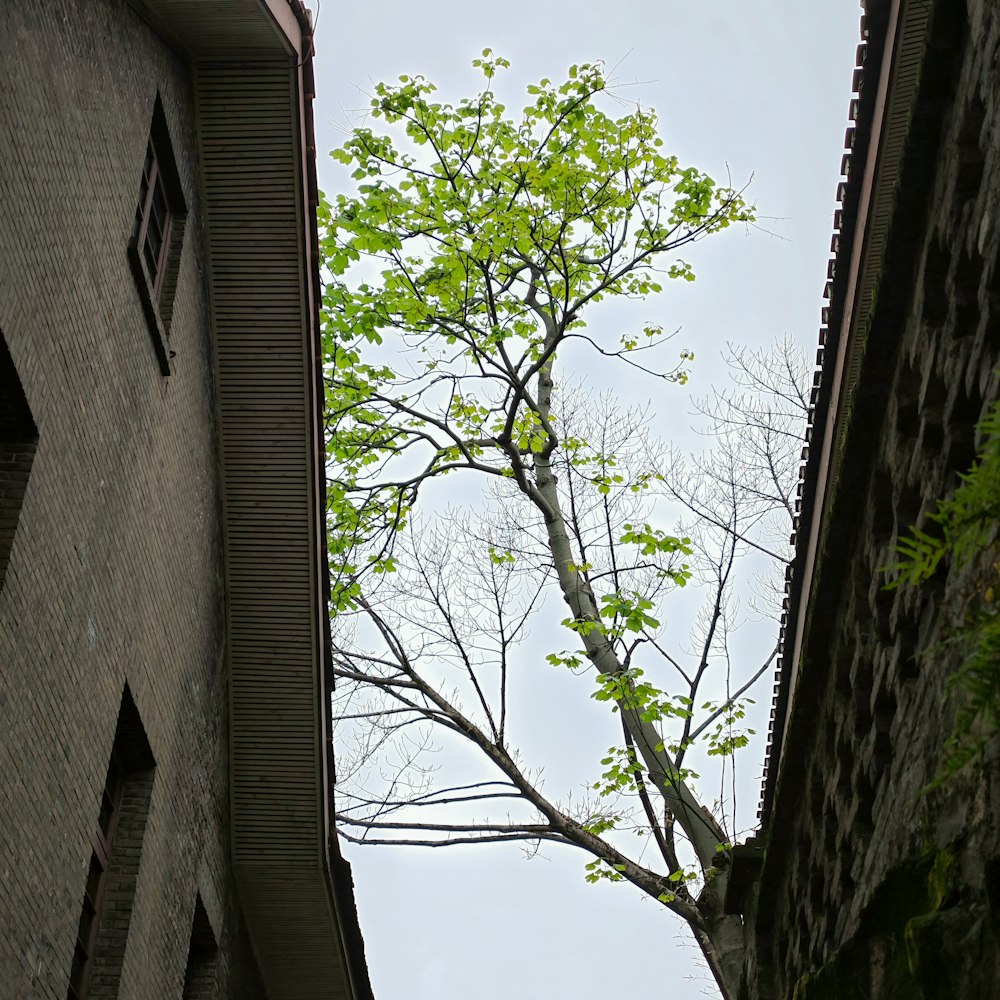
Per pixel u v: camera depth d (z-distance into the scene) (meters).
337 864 14.02
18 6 7.58
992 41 4.60
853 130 11.36
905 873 4.82
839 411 10.80
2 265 7.21
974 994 4.00
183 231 11.55
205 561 12.17
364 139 16.31
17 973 7.30
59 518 8.13
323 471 13.03
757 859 8.73
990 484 2.40
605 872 16.03
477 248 16.19
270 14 10.85
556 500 18.03
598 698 15.20
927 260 5.18
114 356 9.36
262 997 14.97
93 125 8.98
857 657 6.05
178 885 11.18
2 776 7.15
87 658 8.65
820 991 5.50
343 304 16.55
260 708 13.19
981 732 4.24
